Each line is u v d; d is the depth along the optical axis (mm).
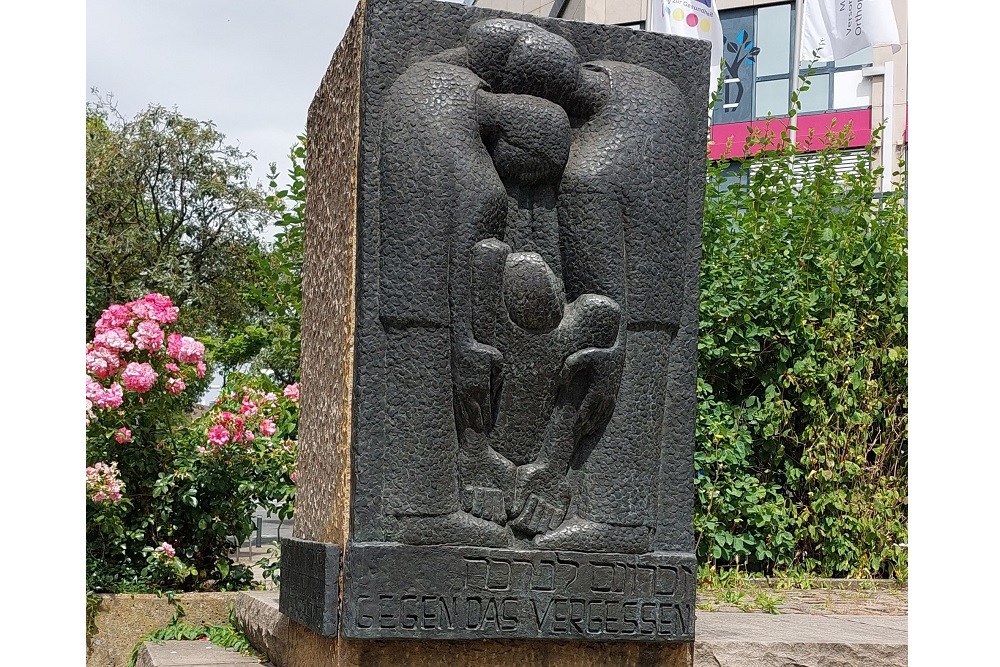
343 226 3197
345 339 3062
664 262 3129
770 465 5855
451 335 2969
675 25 8430
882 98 13289
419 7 3072
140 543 4945
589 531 3027
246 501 5195
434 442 2941
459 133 2984
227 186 19500
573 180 3070
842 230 5992
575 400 3055
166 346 5172
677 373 3180
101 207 18625
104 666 4480
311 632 3223
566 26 3205
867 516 5781
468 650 2953
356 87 3123
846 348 5824
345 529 2957
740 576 5582
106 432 4945
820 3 9633
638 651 3096
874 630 3760
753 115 13672
